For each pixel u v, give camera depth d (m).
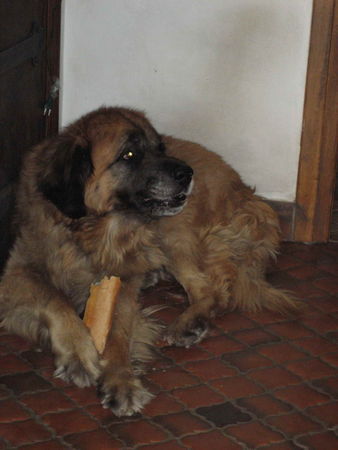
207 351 2.59
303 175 3.19
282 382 2.46
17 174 2.86
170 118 3.21
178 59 3.14
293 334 2.68
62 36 3.14
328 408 2.37
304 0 3.03
